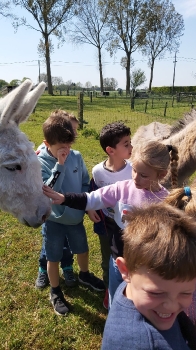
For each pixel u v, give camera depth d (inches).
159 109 923.4
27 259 162.9
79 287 144.0
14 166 101.5
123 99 1414.9
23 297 135.6
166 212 51.4
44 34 1770.4
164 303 45.6
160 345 46.4
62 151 105.5
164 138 174.9
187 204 64.2
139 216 51.8
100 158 342.0
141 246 46.1
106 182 112.3
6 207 108.6
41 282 141.7
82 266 141.2
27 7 1673.2
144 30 2031.3
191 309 60.3
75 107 1002.1
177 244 44.4
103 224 117.5
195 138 145.6
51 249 122.8
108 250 122.6
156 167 81.4
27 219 105.4
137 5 1999.3
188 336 56.1
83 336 117.5
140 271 46.5
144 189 87.1
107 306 128.0
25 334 116.6
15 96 99.0
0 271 151.9
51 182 108.2
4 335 116.0
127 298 52.7
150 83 2361.0
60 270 155.6
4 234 186.2
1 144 101.4
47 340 114.1
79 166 124.4
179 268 43.5
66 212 115.7
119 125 108.5
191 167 151.7
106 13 2016.5
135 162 84.0
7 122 103.2
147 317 48.6
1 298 134.1
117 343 48.5
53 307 129.9
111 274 95.3
